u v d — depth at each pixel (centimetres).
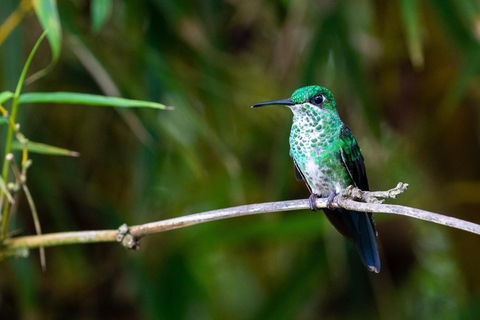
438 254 920
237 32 808
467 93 766
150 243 771
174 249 753
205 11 697
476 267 795
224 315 1002
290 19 727
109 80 595
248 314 983
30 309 650
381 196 391
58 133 772
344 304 842
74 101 411
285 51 751
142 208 673
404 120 793
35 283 720
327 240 752
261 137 845
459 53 669
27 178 721
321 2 692
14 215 612
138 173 667
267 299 777
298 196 820
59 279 776
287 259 939
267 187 846
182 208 850
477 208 789
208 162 841
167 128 673
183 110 665
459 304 822
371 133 736
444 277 923
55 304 780
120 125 796
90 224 761
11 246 443
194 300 745
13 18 559
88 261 788
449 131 780
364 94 695
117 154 803
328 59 697
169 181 849
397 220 811
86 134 789
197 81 702
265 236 743
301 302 767
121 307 798
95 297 791
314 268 773
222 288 1040
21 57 566
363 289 800
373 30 763
